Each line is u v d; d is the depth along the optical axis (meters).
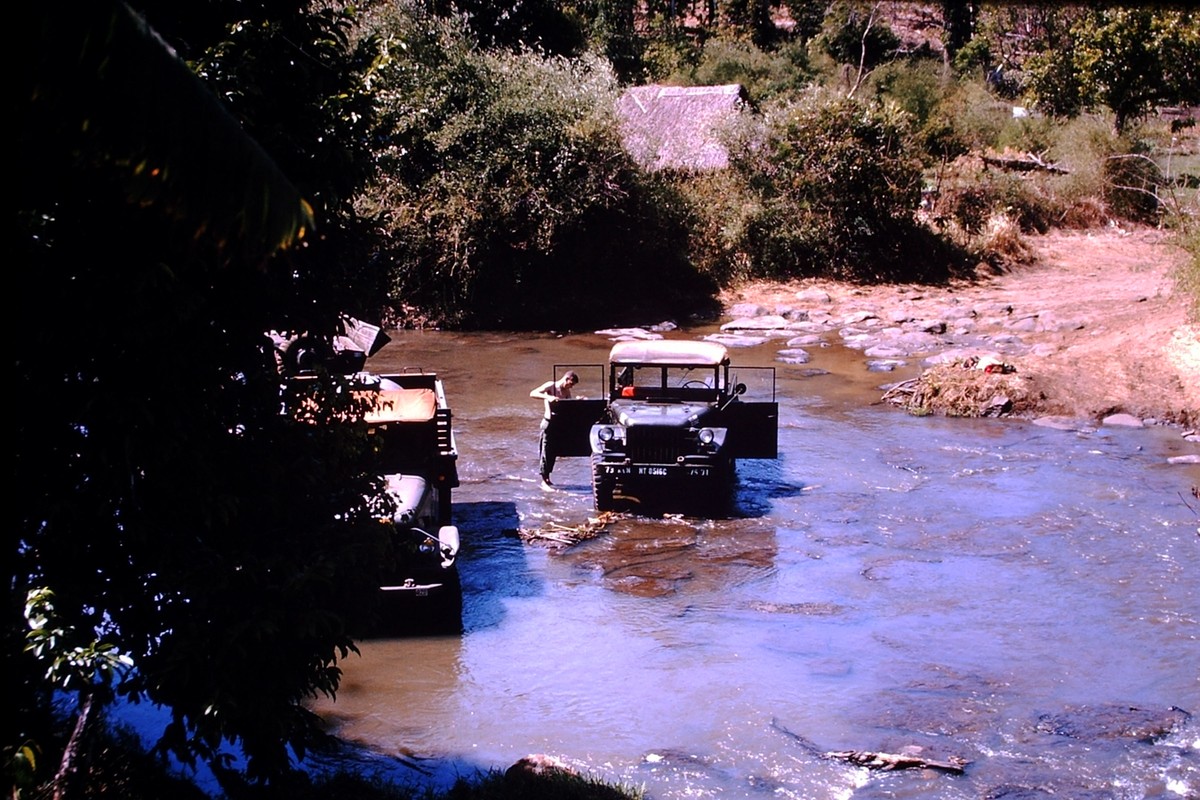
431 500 11.04
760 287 29.84
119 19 3.71
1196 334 20.05
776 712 8.59
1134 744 8.07
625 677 9.25
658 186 29.09
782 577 11.57
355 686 9.12
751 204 30.47
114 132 3.84
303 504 6.95
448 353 23.67
